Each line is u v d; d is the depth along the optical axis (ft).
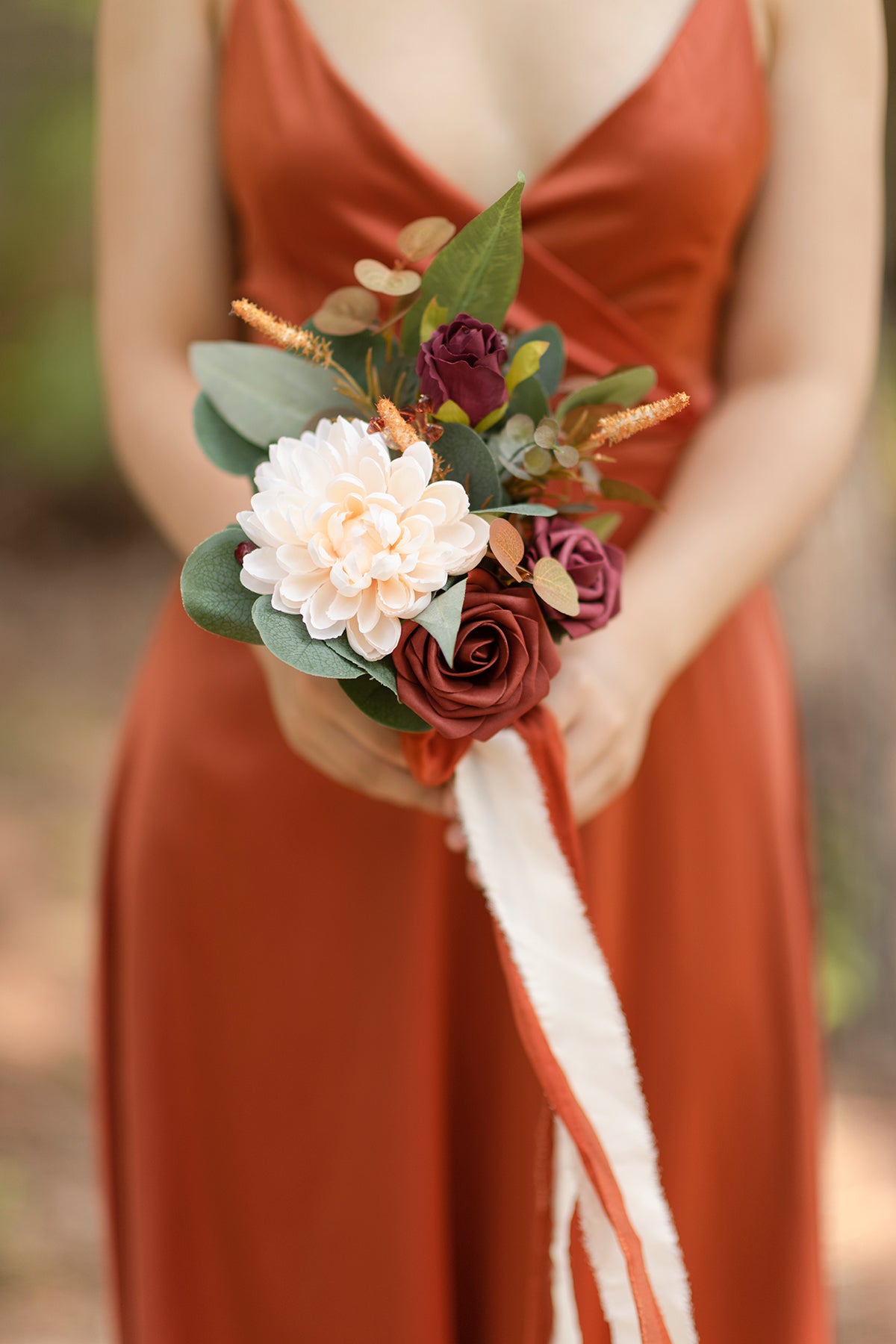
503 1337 4.93
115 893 5.41
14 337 27.73
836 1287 8.26
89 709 20.26
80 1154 9.55
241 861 4.87
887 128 15.84
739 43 4.61
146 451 4.75
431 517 3.29
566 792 3.82
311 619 3.27
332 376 3.81
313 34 4.63
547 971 3.72
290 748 4.81
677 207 4.53
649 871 4.87
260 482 3.44
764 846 4.97
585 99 4.57
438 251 3.92
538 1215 3.92
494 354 3.52
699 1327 4.99
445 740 3.77
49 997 11.79
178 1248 5.01
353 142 4.52
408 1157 4.76
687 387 4.81
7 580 25.59
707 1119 4.94
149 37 4.86
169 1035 4.98
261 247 4.80
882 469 11.55
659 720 4.83
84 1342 7.67
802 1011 5.06
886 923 11.05
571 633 3.60
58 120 26.96
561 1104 3.64
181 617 5.10
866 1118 10.10
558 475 3.67
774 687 5.16
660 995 4.89
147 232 4.88
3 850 14.99
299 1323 4.94
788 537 4.56
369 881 4.77
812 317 4.72
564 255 4.57
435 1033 4.78
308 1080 4.88
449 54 4.61
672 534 4.48
